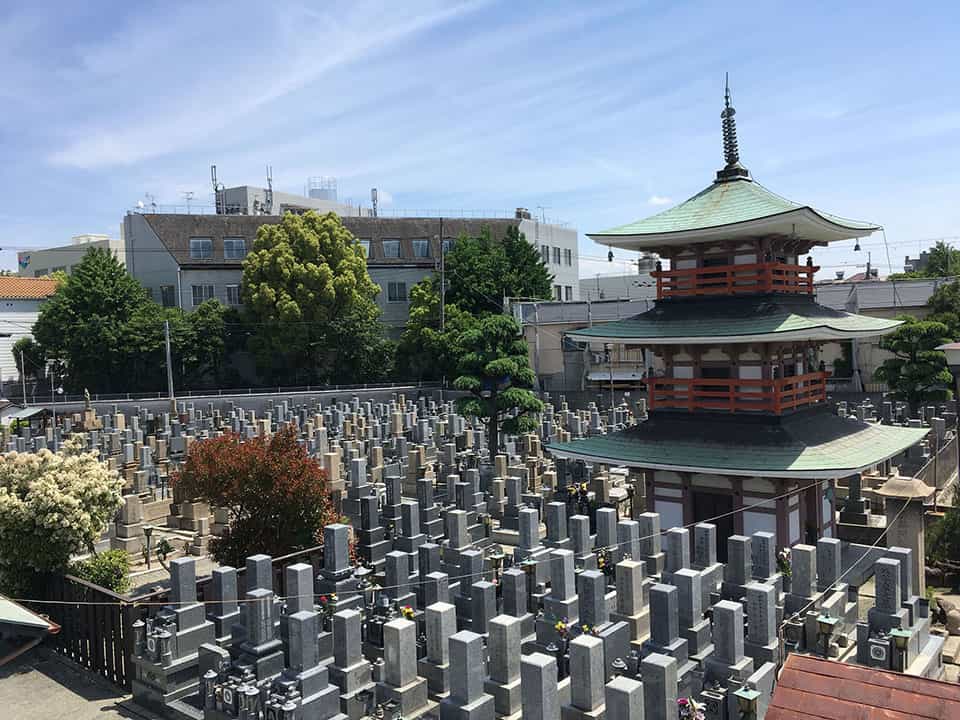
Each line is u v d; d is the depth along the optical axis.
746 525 27.81
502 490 36.19
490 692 17.27
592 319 77.12
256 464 23.38
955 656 21.17
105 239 107.62
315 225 76.88
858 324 30.36
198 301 82.31
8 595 21.06
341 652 17.62
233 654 18.19
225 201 105.31
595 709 15.73
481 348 45.41
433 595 21.09
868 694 11.16
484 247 86.38
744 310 28.53
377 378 80.44
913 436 32.09
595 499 35.12
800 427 28.38
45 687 18.69
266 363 75.38
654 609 18.34
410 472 42.28
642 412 63.00
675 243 30.11
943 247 88.75
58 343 70.62
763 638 18.38
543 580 25.52
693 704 15.52
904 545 25.75
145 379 74.12
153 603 18.30
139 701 17.91
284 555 23.55
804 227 27.83
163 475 41.53
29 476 22.06
